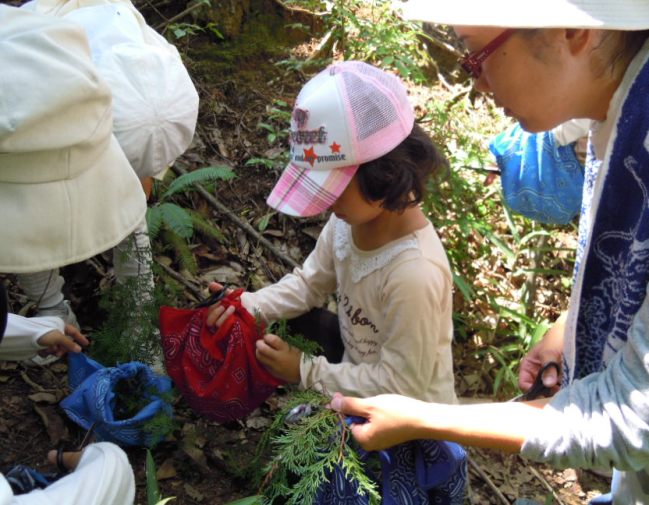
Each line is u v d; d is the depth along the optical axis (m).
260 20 3.95
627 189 1.29
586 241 1.46
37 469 2.14
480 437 1.35
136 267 2.35
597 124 1.41
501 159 2.85
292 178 1.75
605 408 1.23
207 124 3.50
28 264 1.52
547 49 1.22
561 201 2.79
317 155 1.69
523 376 1.91
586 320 1.48
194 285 2.87
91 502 1.46
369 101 1.67
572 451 1.26
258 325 1.97
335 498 1.73
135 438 2.16
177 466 2.23
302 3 3.70
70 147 1.51
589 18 1.13
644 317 1.20
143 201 1.83
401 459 1.75
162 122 2.08
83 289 2.77
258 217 3.24
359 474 1.60
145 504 2.10
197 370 2.00
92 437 2.19
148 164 2.12
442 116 3.18
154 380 2.19
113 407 2.14
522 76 1.27
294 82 3.78
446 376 1.98
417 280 1.76
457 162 3.24
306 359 1.92
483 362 3.00
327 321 2.20
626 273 1.29
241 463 2.23
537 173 2.77
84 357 2.17
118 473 1.59
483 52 1.26
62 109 1.45
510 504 2.49
